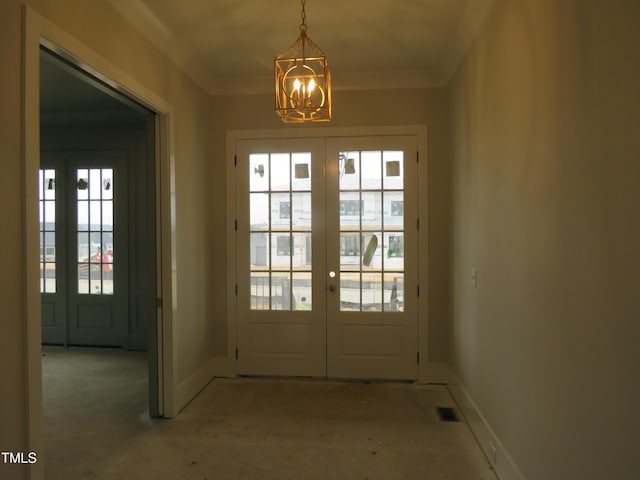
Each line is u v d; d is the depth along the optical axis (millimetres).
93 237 4844
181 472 2342
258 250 3896
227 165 3898
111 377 3881
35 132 1704
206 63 3475
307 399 3381
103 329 4824
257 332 3902
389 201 3781
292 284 3869
